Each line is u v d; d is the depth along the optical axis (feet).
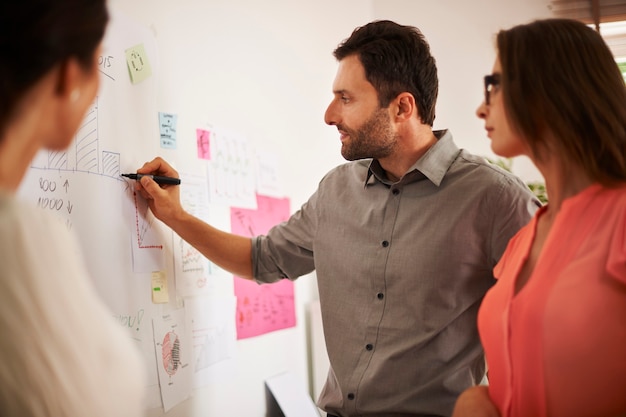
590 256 2.67
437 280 4.69
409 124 4.90
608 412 2.59
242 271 5.37
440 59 10.95
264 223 6.86
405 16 11.17
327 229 5.27
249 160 6.59
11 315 1.79
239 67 6.53
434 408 4.63
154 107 4.88
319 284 5.25
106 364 1.99
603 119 2.78
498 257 4.63
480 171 4.83
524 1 10.62
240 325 6.15
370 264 4.93
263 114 7.04
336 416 5.15
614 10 10.09
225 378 5.78
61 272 1.95
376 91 4.81
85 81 2.07
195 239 5.00
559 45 2.89
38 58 1.85
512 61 2.99
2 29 1.78
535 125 2.93
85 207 4.00
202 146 5.65
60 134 2.09
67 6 1.90
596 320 2.58
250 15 6.87
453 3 10.98
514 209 4.58
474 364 4.82
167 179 4.78
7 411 1.75
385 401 4.73
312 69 8.61
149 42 4.84
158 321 4.73
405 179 4.93
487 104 3.34
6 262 1.82
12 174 1.95
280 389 6.79
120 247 4.33
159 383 4.69
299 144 8.05
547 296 2.75
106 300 4.14
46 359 1.81
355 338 4.95
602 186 2.78
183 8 5.50
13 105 1.87
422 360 4.68
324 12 9.20
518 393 2.89
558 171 2.97
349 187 5.32
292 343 7.47
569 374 2.66
